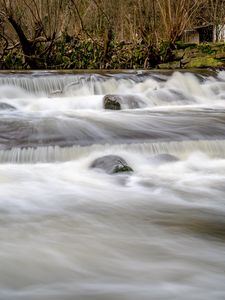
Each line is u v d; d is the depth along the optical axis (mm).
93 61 18516
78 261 3922
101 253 4102
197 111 11180
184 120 9578
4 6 17531
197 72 15008
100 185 6328
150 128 8820
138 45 18828
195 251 4180
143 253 4117
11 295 3275
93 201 5707
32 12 18375
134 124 9078
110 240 4438
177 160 7473
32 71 14430
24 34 19125
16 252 4086
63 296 3266
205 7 24391
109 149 7609
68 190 6098
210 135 8461
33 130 8312
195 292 3350
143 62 18609
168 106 12383
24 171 6879
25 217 5109
